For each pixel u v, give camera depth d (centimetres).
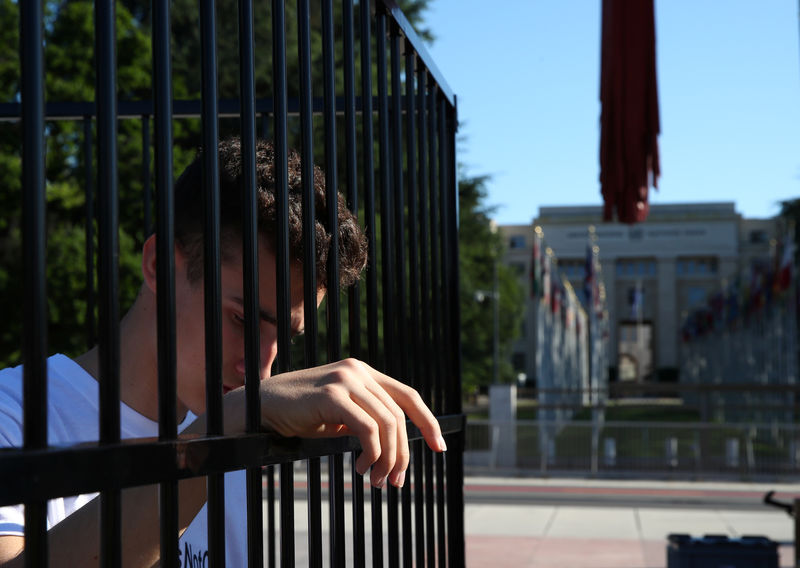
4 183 1959
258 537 82
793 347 3145
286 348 92
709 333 6181
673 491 1988
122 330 125
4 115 193
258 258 96
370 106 123
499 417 2475
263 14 1950
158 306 72
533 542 1297
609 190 611
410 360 146
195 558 146
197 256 107
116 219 66
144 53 2084
